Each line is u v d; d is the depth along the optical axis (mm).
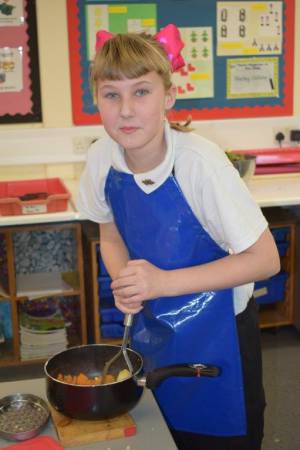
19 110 2975
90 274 2770
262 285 3014
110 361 1201
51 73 2959
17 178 3047
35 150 3002
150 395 1229
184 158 1192
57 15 2895
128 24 2963
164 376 1126
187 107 3127
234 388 1341
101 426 1092
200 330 1315
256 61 3145
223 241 1252
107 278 2729
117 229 1437
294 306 3068
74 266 3141
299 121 3217
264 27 3111
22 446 1053
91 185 1379
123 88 1088
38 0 2855
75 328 3086
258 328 1417
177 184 1221
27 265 3123
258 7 3078
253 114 3193
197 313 1309
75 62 2963
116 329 2799
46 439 1076
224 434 1371
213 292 1302
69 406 1088
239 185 1188
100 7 2918
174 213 1243
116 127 1116
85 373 1282
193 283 1172
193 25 3029
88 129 3033
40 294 2799
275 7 3096
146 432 1101
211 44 3072
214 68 3107
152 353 1362
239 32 3088
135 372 1143
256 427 1406
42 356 2898
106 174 1322
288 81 3199
